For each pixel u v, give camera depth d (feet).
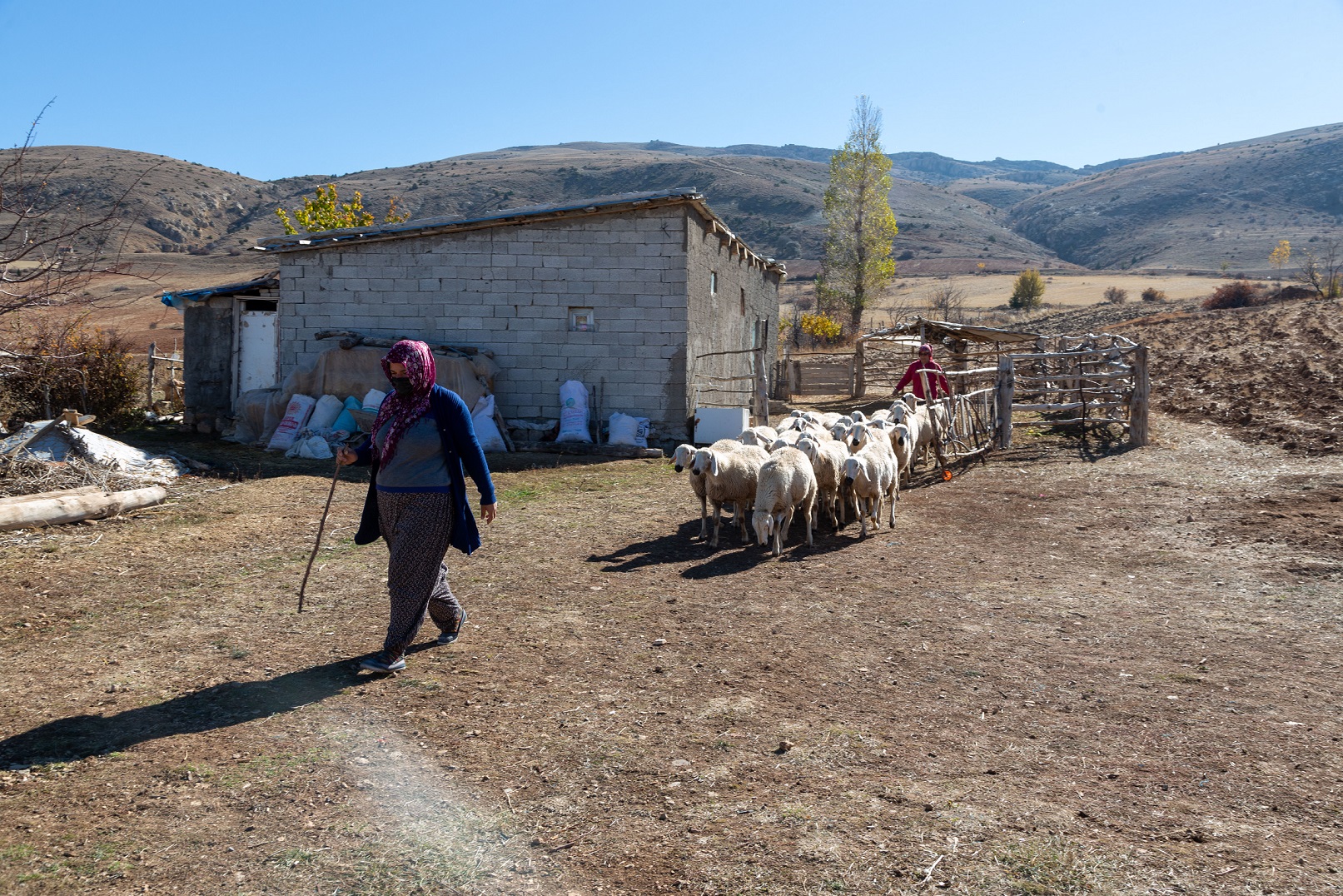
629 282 53.62
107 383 56.24
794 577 25.16
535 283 53.72
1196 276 385.70
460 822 12.05
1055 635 20.06
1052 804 12.51
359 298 54.24
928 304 278.87
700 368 57.41
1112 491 37.01
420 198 599.98
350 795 12.75
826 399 84.58
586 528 31.42
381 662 17.44
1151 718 15.53
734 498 29.32
